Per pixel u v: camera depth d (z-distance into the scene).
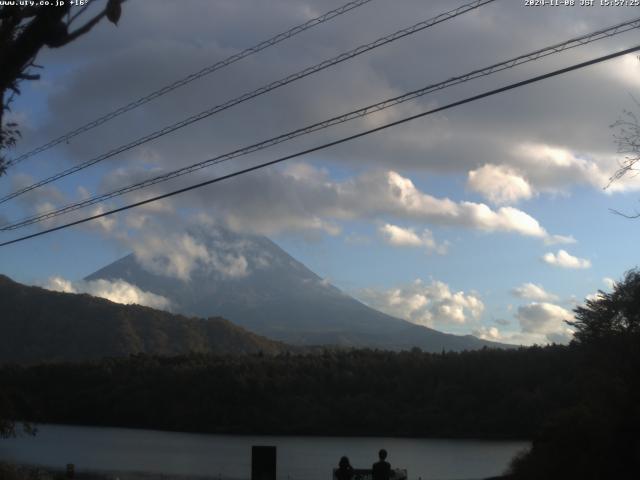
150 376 182.00
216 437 147.12
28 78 12.41
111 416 171.88
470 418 145.75
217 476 86.56
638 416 37.38
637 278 51.38
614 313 50.97
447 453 114.38
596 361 51.50
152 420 169.75
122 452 114.94
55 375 187.88
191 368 183.00
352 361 184.88
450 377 162.75
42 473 51.59
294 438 145.50
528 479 48.47
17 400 36.34
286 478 87.75
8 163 15.88
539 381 145.00
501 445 126.44
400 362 177.25
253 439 143.50
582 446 42.56
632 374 39.09
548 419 53.72
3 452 110.75
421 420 151.50
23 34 11.72
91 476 81.94
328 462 105.38
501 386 150.75
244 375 173.75
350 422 157.75
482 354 170.25
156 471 90.69
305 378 173.62
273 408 165.88
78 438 140.75
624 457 37.44
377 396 165.50
